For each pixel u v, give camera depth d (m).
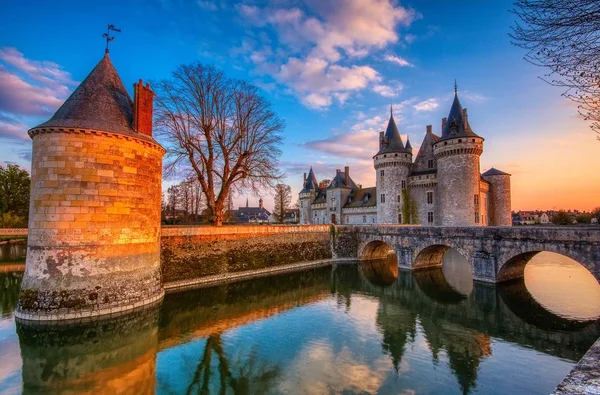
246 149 25.03
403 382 9.06
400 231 27.89
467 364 10.25
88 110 13.47
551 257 33.16
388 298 18.94
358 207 52.88
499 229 20.50
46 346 11.22
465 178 36.75
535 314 15.45
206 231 21.94
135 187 14.09
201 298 17.92
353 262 31.89
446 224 37.81
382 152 45.78
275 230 27.17
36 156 12.80
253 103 24.98
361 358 10.62
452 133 37.91
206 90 23.55
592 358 3.46
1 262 25.23
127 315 13.21
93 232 12.72
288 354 10.86
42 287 12.02
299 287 21.64
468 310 16.39
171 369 9.79
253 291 20.03
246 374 9.50
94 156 12.88
